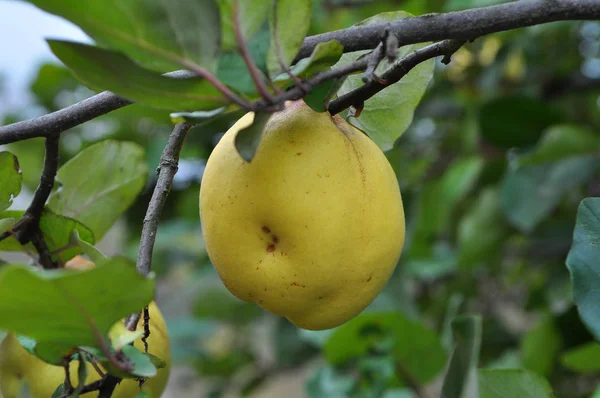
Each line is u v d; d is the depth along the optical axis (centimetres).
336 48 60
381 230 63
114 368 59
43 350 61
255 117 60
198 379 158
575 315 97
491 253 117
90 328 58
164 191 66
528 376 69
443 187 118
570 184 107
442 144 143
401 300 110
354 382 89
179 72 67
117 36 58
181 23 58
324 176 62
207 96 59
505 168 127
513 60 131
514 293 149
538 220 107
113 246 178
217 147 65
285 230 62
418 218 118
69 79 144
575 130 104
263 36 60
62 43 57
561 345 99
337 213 62
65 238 71
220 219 63
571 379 115
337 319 64
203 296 145
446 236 140
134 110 108
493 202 117
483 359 128
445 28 64
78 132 143
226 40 59
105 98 67
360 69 60
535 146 112
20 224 70
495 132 118
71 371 67
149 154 129
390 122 70
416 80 69
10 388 69
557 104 131
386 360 88
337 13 131
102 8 57
